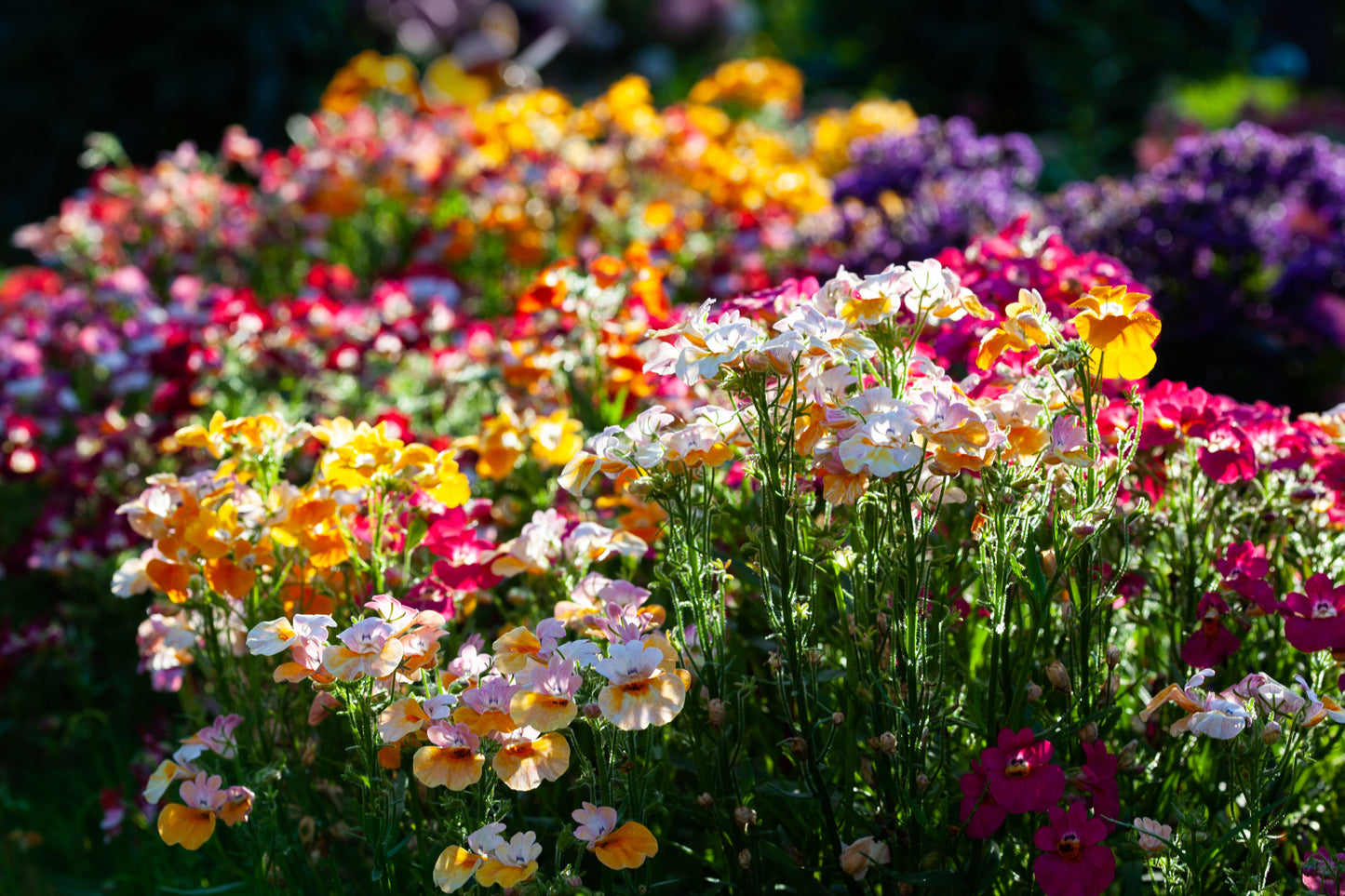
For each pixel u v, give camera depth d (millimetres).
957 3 10656
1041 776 1971
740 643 2488
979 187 5363
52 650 3664
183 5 10336
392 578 2568
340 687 2043
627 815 2076
